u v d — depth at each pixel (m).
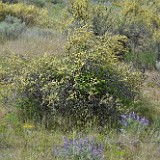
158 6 16.92
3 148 5.48
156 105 7.41
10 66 7.83
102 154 5.20
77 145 5.20
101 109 6.48
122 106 6.64
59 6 18.88
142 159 5.30
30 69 6.77
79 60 6.69
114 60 7.29
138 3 13.04
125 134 5.86
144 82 8.80
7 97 6.84
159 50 10.85
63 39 11.13
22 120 6.35
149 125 6.50
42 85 6.59
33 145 5.58
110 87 6.78
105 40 7.79
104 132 6.09
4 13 14.51
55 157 5.20
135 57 10.25
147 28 11.54
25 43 10.72
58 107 6.46
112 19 11.59
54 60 6.84
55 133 5.92
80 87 6.47
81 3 11.22
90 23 11.03
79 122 6.24
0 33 11.83
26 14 14.59
